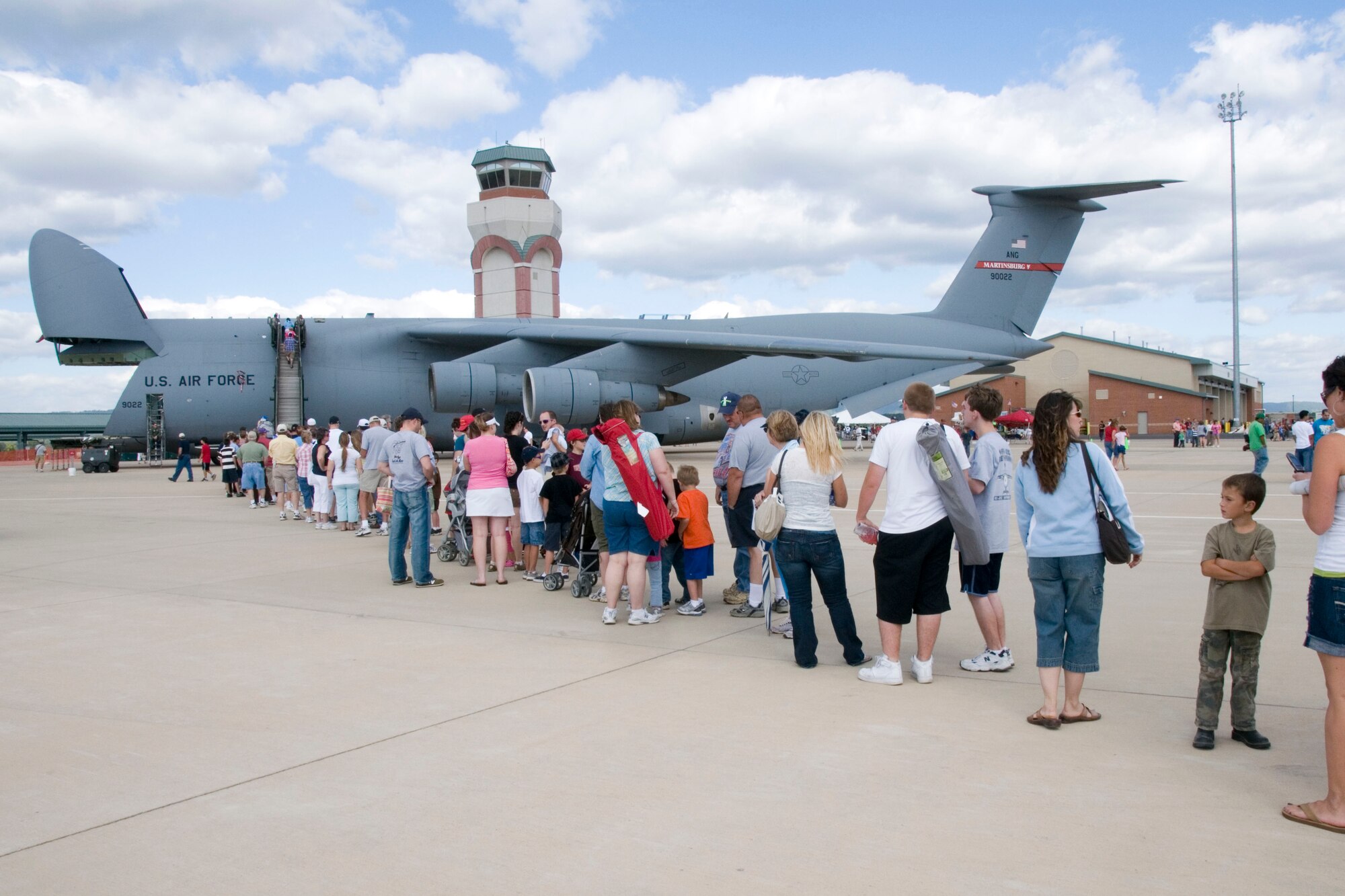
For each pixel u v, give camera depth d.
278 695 4.67
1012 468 5.20
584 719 4.28
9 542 10.88
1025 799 3.35
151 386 23.20
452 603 7.25
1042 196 26.45
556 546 7.89
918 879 2.75
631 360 23.38
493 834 3.07
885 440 4.85
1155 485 17.42
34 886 2.73
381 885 2.73
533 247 72.88
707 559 6.79
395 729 4.13
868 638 5.98
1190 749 3.87
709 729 4.14
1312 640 3.19
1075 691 4.16
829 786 3.47
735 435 6.77
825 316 27.55
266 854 2.93
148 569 8.79
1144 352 68.00
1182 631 5.89
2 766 3.70
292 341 23.22
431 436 25.81
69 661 5.34
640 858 2.89
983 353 26.92
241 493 18.25
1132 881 2.74
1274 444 48.19
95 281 23.02
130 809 3.28
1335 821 3.07
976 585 5.06
